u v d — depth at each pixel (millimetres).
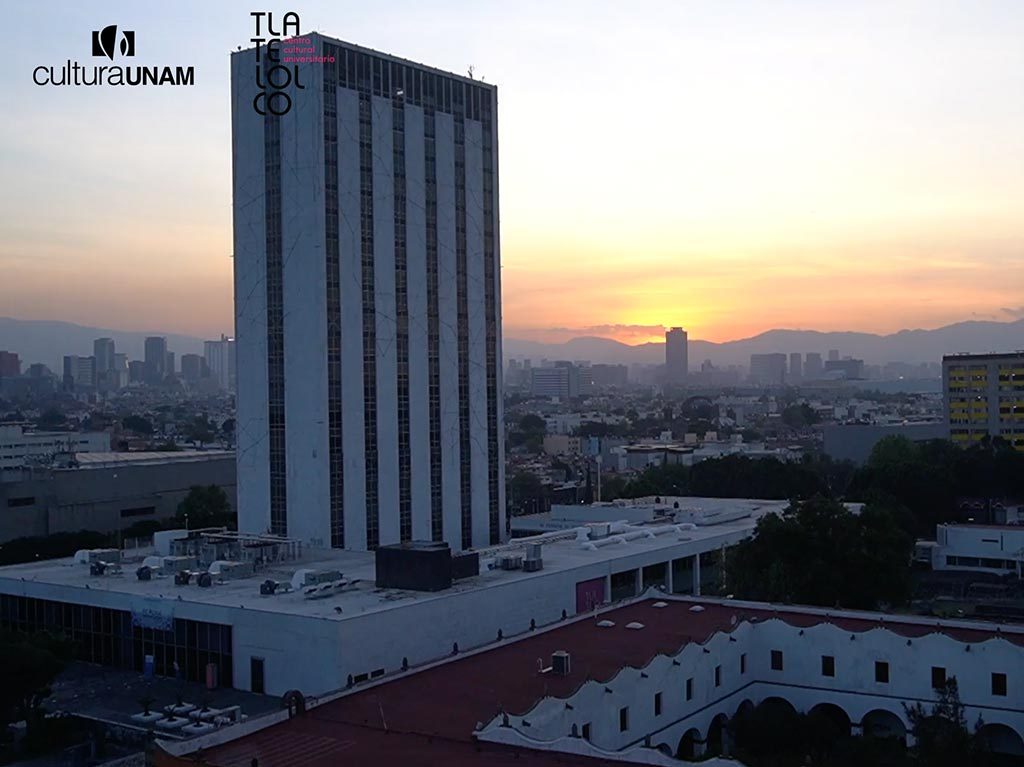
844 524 103625
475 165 152125
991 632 77375
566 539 126375
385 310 135250
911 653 74250
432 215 144000
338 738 54125
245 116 132625
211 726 73125
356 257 131375
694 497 199250
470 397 149000
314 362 126312
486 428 151750
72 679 90250
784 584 98625
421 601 85625
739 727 73438
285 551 114312
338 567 106188
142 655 92062
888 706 74812
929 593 138750
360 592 90938
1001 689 71125
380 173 135750
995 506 193375
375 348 133500
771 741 72062
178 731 73500
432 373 142625
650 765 49250
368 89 134750
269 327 130750
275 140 130250
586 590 105062
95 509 192375
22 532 180375
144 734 73688
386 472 134125
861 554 100188
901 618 82000
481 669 68375
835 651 77250
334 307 128000
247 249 132750
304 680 80250
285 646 81562
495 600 92688
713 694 74562
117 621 94250
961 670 72438
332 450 126938
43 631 88875
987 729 71688
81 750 73188
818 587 99500
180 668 89188
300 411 127562
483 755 51125
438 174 145375
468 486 147750
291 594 90688
